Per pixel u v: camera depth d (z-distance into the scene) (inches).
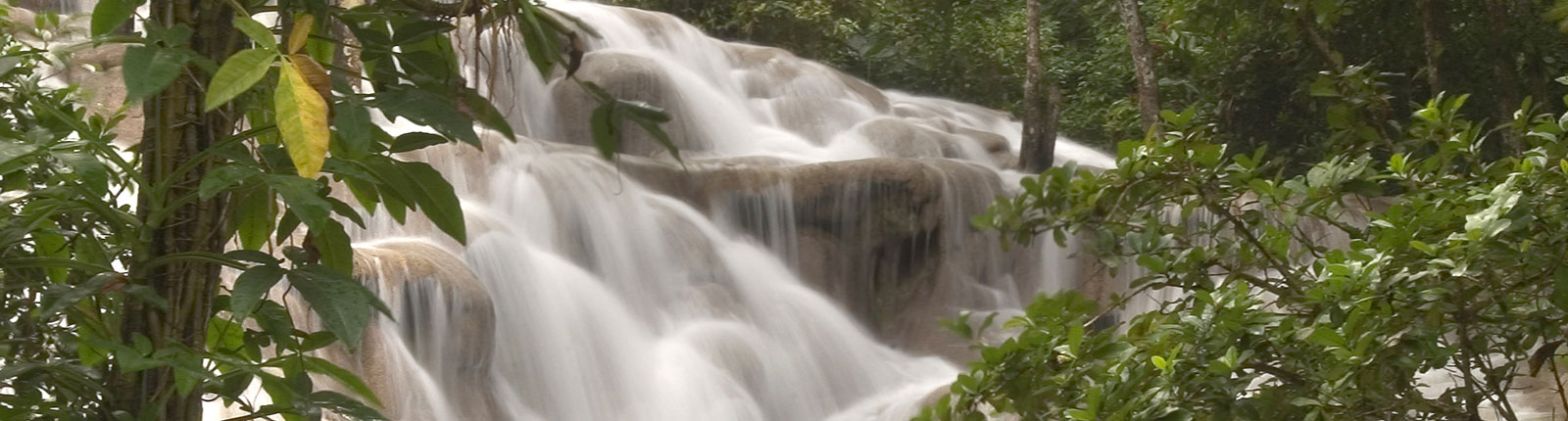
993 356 102.6
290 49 55.0
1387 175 111.2
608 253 374.0
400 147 66.1
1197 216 248.4
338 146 65.2
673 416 329.7
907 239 422.9
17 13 312.7
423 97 59.2
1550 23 373.4
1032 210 113.3
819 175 419.8
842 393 369.4
